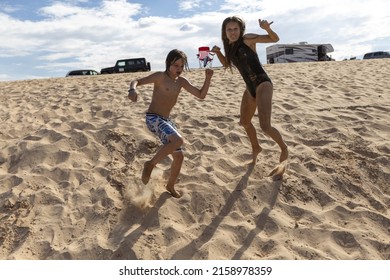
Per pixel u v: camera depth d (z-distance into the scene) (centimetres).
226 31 417
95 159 502
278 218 379
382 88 877
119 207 394
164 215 382
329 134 571
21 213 394
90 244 343
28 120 686
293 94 833
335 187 437
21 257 333
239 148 537
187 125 625
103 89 938
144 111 696
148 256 333
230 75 1197
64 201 410
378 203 414
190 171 465
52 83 1216
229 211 395
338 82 970
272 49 3428
